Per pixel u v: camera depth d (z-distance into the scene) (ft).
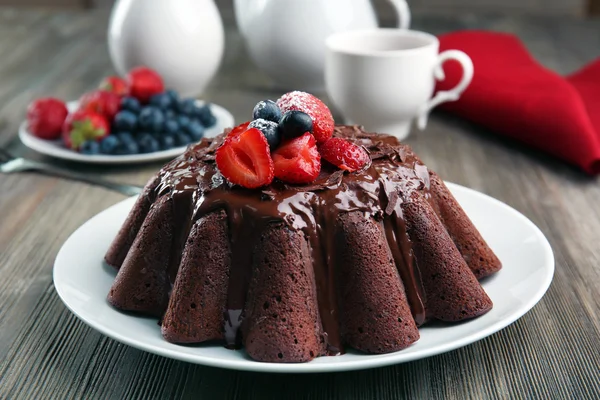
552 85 3.17
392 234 2.23
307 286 2.15
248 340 2.15
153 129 3.04
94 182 2.89
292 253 2.14
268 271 2.14
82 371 2.16
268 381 2.12
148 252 2.26
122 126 3.04
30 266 2.52
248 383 2.12
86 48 4.06
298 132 2.17
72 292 2.26
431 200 2.31
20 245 2.60
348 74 3.11
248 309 2.16
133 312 2.26
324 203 2.18
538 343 2.22
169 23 3.40
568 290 2.40
